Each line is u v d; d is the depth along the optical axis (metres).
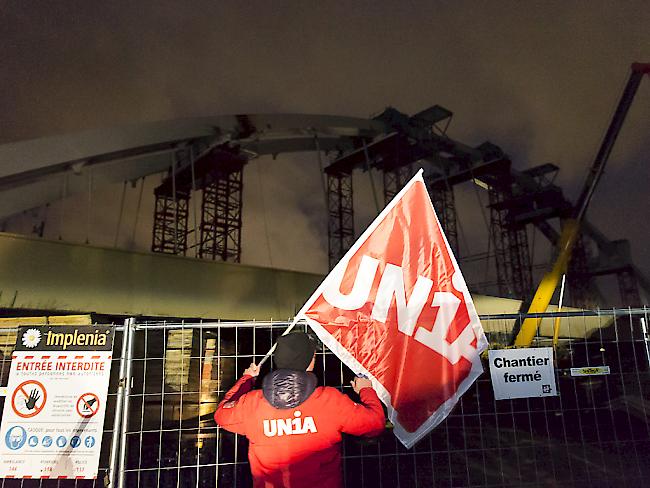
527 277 65.81
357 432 3.14
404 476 8.52
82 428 4.15
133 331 4.50
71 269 10.70
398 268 4.30
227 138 43.03
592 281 79.88
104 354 4.31
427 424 4.07
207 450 9.09
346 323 4.21
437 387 4.15
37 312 10.63
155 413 9.61
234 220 46.38
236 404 3.28
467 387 4.16
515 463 9.23
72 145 35.44
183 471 8.18
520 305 22.38
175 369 10.40
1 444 4.10
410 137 53.72
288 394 3.08
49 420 4.15
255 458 3.13
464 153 58.75
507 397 4.96
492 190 70.62
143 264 11.75
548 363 5.05
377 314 4.24
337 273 4.30
